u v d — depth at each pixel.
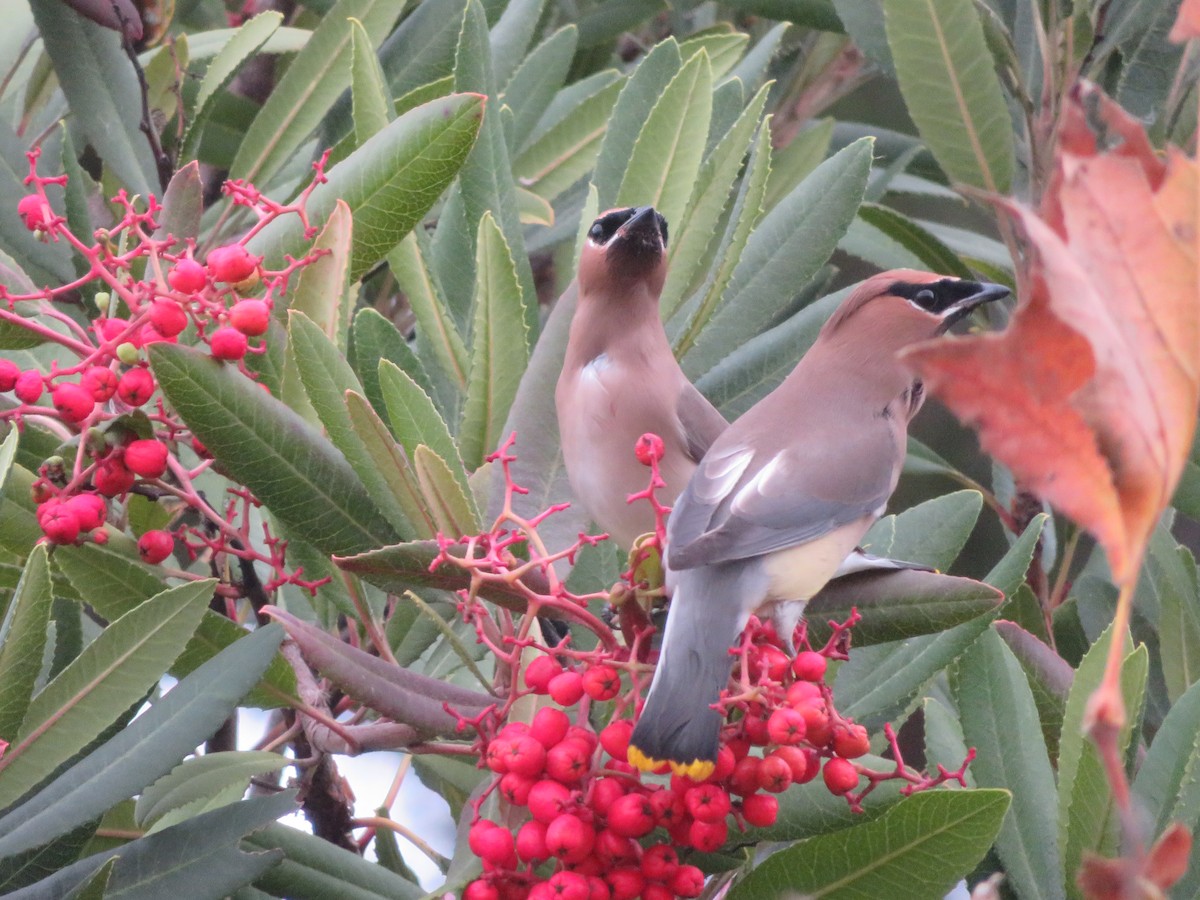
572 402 8.33
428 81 9.62
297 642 5.66
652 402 8.20
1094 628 8.57
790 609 6.47
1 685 5.30
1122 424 2.04
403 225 7.14
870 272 15.38
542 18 11.42
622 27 11.38
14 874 5.80
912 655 6.52
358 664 5.74
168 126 9.67
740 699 5.09
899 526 7.34
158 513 6.88
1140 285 2.07
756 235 8.20
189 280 5.94
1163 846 2.20
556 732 5.16
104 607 6.24
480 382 6.95
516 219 8.04
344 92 9.49
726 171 7.96
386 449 5.68
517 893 5.30
